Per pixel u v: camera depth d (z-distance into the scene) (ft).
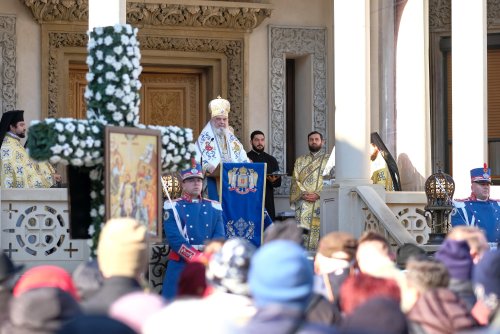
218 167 61.00
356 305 29.43
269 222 61.16
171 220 53.47
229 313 28.94
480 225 60.18
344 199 60.70
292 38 85.15
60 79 80.53
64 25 80.38
